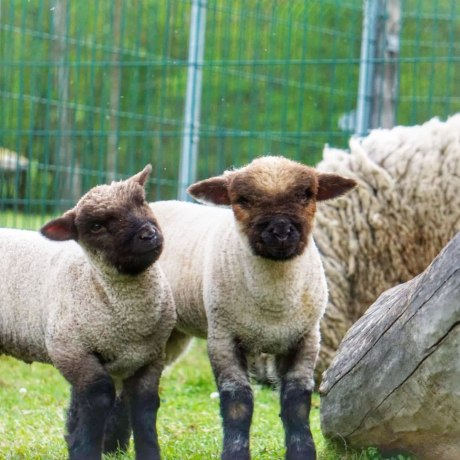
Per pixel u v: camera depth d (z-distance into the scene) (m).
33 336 8.20
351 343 8.04
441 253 6.93
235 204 7.71
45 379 12.62
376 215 11.74
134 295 7.68
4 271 8.40
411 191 11.73
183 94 25.16
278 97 27.16
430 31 25.67
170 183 15.99
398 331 7.27
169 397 11.77
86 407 7.63
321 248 11.89
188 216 9.00
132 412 7.87
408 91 25.14
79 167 18.91
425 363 6.97
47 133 15.84
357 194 11.85
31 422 10.20
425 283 6.99
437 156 11.77
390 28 15.01
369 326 7.88
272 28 17.22
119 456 8.34
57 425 10.05
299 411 7.75
